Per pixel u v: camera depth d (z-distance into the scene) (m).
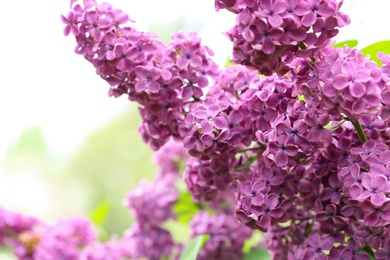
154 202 0.84
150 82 0.59
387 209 0.52
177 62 0.60
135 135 1.95
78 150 2.12
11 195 2.20
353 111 0.52
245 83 0.62
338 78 0.52
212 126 0.58
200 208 0.84
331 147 0.56
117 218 1.48
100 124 2.10
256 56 0.53
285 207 0.57
